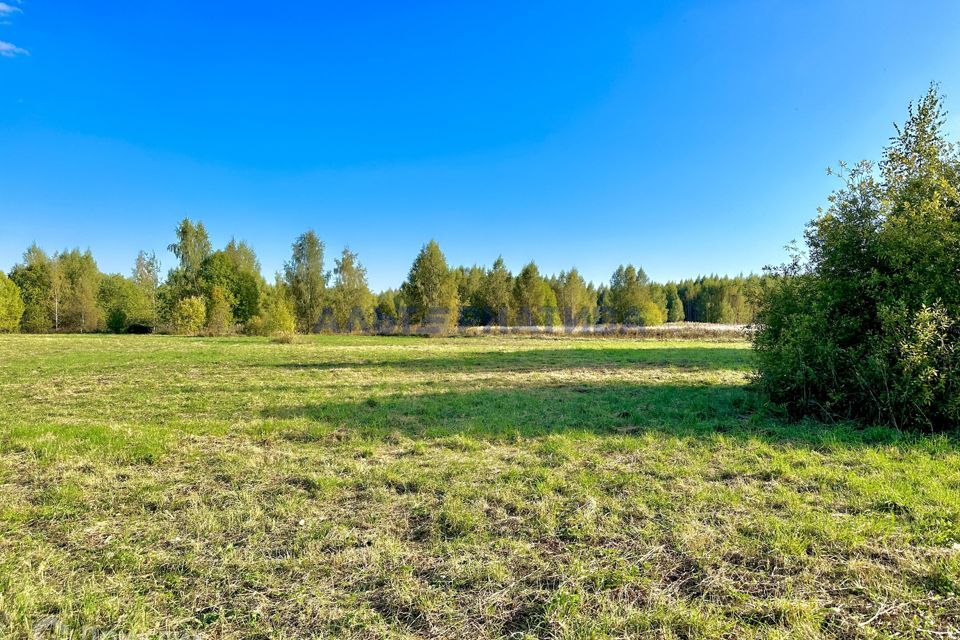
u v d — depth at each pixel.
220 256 51.69
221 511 4.24
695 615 2.62
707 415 7.85
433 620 2.70
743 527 3.63
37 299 49.09
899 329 6.52
